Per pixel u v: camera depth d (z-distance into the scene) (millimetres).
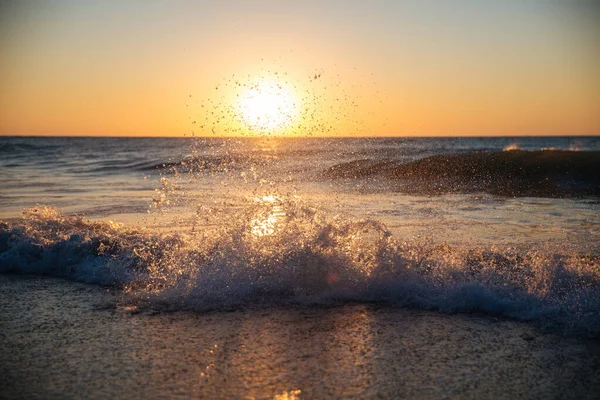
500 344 3182
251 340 3260
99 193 11344
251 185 10461
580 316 3512
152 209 8453
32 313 3826
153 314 3766
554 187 11031
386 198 9672
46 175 16938
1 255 5266
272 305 3914
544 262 4199
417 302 3943
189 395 2545
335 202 9117
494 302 3775
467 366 2877
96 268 4863
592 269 4098
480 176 12375
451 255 4547
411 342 3219
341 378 2729
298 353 3057
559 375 2768
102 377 2756
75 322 3621
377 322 3572
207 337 3314
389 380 2705
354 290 4105
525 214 7816
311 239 4445
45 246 5328
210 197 9477
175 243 5211
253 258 4383
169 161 21641
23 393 2588
